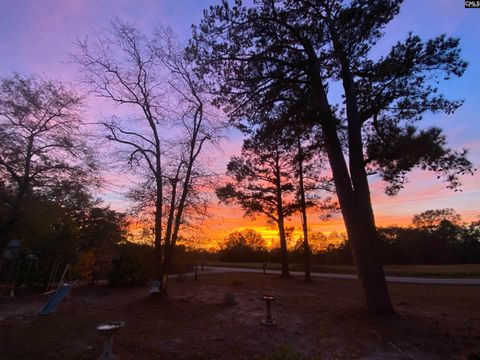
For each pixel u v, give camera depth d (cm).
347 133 1236
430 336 810
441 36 984
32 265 1833
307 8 1082
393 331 848
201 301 1346
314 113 1033
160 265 1397
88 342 777
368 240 1054
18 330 891
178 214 1429
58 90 1828
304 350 715
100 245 2042
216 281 2378
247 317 1051
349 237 1098
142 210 1465
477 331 848
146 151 1465
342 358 669
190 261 2489
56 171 1870
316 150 1274
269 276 2916
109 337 603
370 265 1043
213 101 1234
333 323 945
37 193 1839
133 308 1198
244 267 4353
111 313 1123
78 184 1920
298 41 1153
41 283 1806
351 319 975
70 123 1861
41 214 1812
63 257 1869
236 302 1317
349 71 1133
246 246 5728
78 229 2056
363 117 1130
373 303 1025
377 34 1100
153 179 1483
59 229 1927
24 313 1154
